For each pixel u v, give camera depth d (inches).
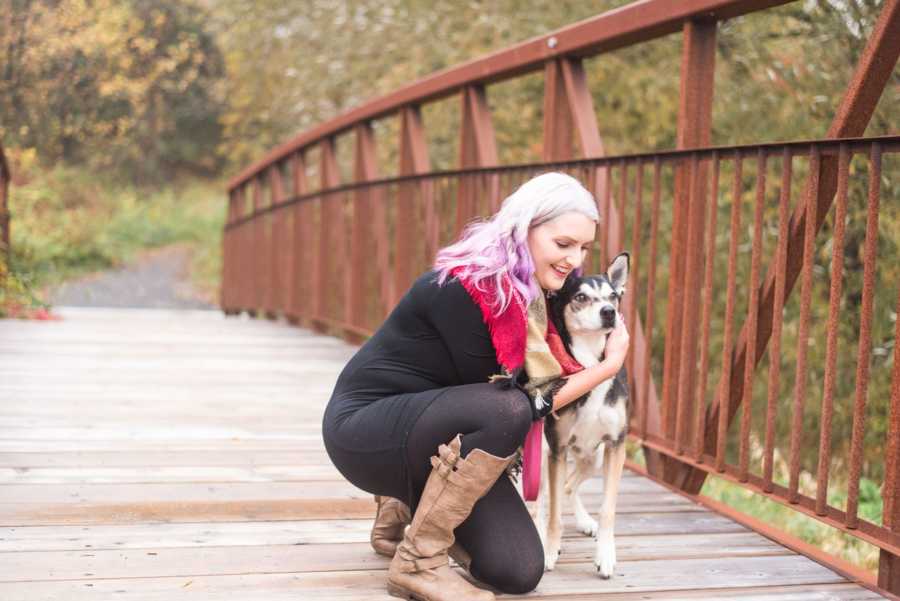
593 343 99.6
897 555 89.4
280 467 133.9
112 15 642.8
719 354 273.9
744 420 112.2
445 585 85.4
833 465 250.4
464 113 200.5
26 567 91.4
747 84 270.2
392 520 97.0
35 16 604.7
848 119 98.7
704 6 119.5
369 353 92.2
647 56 309.7
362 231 267.7
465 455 84.0
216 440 149.2
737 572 97.7
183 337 285.6
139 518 108.5
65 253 577.9
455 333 86.0
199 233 739.4
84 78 657.6
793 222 109.4
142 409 171.6
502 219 85.5
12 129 636.7
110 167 857.5
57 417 161.3
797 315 254.1
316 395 192.5
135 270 601.6
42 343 257.4
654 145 319.6
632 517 116.6
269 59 523.5
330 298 299.9
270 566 94.7
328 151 300.7
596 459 106.3
